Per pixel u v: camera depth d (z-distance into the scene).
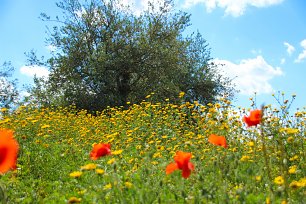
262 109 3.95
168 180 4.85
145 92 26.27
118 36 27.02
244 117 4.02
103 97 25.20
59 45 26.70
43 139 9.20
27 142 8.48
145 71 26.39
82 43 26.75
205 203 3.83
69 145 9.07
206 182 4.64
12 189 5.56
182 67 27.94
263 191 4.34
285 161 4.18
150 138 9.46
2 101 30.12
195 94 30.91
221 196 3.96
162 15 28.66
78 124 12.35
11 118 10.28
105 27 27.55
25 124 9.14
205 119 9.62
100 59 24.77
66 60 26.03
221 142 3.85
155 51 26.28
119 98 25.16
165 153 7.77
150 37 28.05
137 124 11.14
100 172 4.57
